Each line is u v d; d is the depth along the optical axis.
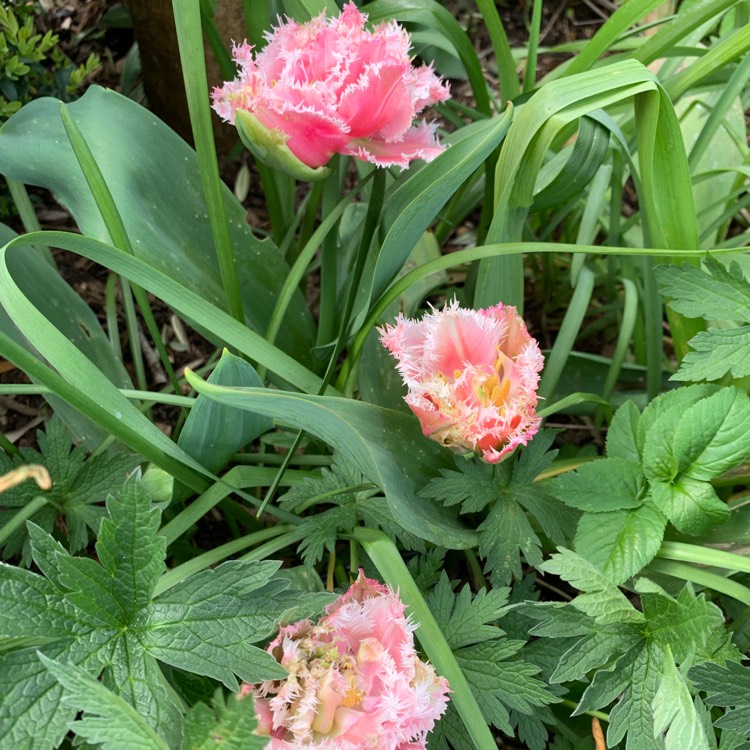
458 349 0.36
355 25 0.37
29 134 0.41
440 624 0.36
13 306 0.31
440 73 0.70
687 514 0.36
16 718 0.26
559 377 0.54
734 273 0.39
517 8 0.81
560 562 0.33
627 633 0.33
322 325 0.48
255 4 0.45
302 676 0.29
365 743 0.28
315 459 0.46
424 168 0.40
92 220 0.41
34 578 0.27
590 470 0.38
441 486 0.37
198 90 0.36
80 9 0.69
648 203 0.43
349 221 0.59
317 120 0.35
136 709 0.27
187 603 0.28
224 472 0.47
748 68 0.49
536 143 0.39
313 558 0.37
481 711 0.34
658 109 0.39
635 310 0.53
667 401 0.39
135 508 0.28
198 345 0.60
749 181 0.61
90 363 0.32
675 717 0.30
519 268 0.44
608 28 0.46
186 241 0.44
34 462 0.40
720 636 0.33
